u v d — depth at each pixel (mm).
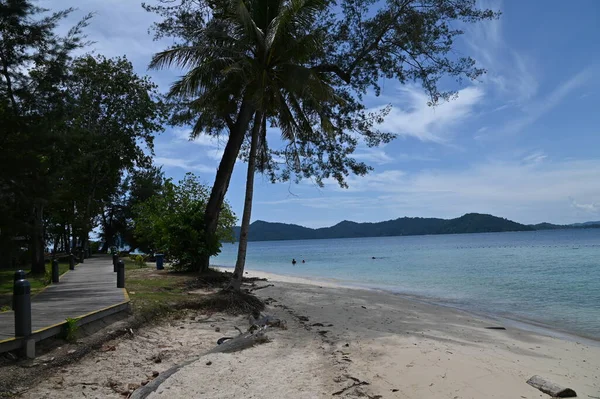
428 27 17844
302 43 14125
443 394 5887
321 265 42531
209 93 14977
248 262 52188
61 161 17422
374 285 23469
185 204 28266
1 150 14422
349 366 7129
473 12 17859
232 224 27172
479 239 126000
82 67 30125
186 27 17734
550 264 33125
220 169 18625
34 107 15836
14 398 5262
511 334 11117
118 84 32938
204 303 11961
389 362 7391
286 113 15820
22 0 15062
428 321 12188
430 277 27547
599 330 12133
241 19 13656
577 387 6730
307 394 5801
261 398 5617
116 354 7270
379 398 5715
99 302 9570
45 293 11578
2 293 13117
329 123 15945
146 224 33531
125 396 5777
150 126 33844
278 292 17750
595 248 53844
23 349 6195
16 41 15531
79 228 33219
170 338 8836
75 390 5762
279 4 14930
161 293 12766
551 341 10484
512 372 7137
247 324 10609
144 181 51500
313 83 14102
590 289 19891
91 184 32656
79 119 24641
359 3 18422
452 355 8000
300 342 8898
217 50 13977
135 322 9094
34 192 15570
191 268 19250
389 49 18875
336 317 12203
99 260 32625
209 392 5746
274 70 14828
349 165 20359
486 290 20797
